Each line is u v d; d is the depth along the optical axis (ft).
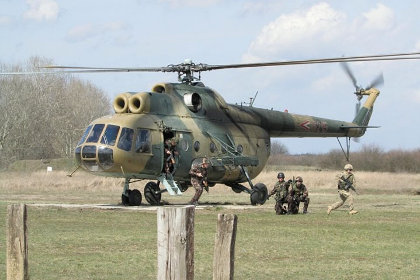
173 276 31.27
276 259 60.49
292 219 94.12
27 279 38.70
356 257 61.87
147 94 107.34
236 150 120.37
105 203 125.90
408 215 101.24
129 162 102.94
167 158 108.27
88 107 386.52
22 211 38.52
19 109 356.18
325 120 145.69
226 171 118.52
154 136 106.22
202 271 54.19
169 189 107.96
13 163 307.58
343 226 86.12
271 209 108.37
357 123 155.22
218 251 32.65
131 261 58.34
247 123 126.11
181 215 31.27
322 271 54.80
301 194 102.47
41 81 369.09
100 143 102.53
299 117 139.23
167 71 116.78
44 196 152.15
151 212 100.58
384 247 68.13
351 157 313.12
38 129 367.66
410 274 53.72
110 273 52.95
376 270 55.36
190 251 31.35
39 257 60.03
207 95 118.52
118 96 107.55
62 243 68.80
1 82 354.95
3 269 53.21
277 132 134.51
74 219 91.56
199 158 113.50
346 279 51.80
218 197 154.81
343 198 101.35
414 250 66.33
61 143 377.09
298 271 54.65
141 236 74.59
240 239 73.05
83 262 57.67
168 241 31.32
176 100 112.68
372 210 110.52
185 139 110.83
